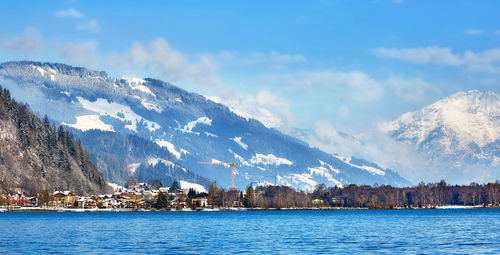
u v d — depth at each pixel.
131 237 189.50
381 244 163.62
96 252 146.62
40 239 181.12
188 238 185.88
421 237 185.75
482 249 149.00
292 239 181.00
